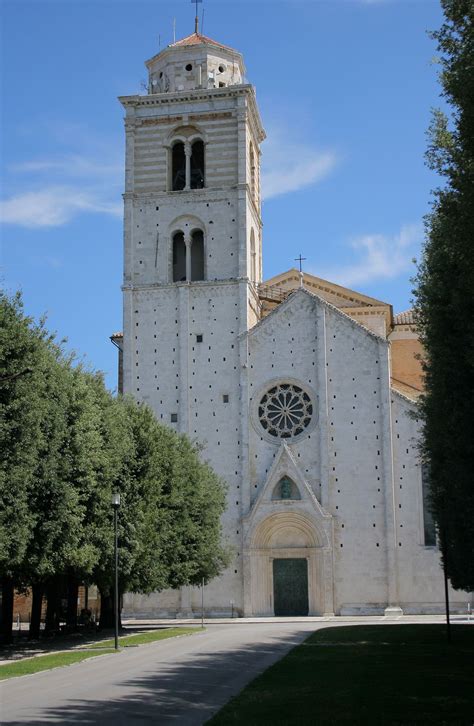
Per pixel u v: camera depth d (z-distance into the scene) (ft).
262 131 322.96
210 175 289.94
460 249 102.47
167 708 83.66
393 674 106.52
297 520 264.93
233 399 276.62
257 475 272.10
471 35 99.30
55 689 98.48
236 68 306.76
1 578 167.02
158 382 280.51
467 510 129.59
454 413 121.60
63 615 288.30
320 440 268.41
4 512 132.16
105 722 74.79
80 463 158.92
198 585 257.34
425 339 155.94
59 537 151.74
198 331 281.74
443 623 213.46
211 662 129.39
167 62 303.48
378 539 261.24
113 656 142.00
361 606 258.57
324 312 276.00
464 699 85.15
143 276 287.48
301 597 264.52
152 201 291.38
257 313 301.22
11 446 134.21
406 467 264.72
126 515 188.34
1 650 156.46
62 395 157.17
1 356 133.69
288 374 275.39
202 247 292.20
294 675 107.45
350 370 271.69
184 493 225.35
